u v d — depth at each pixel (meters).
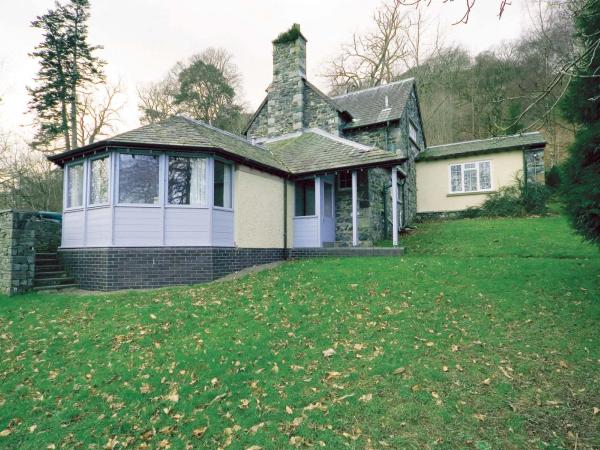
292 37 17.75
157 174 10.34
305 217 13.65
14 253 9.42
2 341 6.38
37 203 26.23
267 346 5.75
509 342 5.64
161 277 10.05
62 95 29.41
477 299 7.30
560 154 26.56
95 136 33.09
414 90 22.17
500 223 16.88
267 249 12.59
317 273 9.58
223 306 7.58
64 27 30.00
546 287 7.70
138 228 10.02
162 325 6.69
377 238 15.33
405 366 5.00
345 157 13.23
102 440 3.90
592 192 6.46
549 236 13.23
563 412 4.02
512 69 17.88
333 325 6.43
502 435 3.70
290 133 17.39
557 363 5.00
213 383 4.81
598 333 5.77
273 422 4.01
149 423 4.13
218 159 10.98
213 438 3.84
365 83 30.92
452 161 21.73
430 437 3.69
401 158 11.68
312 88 17.73
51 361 5.59
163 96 42.38
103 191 10.30
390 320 6.54
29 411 4.46
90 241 10.34
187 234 10.39
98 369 5.30
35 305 8.17
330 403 4.29
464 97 33.25
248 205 11.91
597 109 6.90
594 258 9.88
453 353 5.34
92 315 7.36
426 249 13.34
